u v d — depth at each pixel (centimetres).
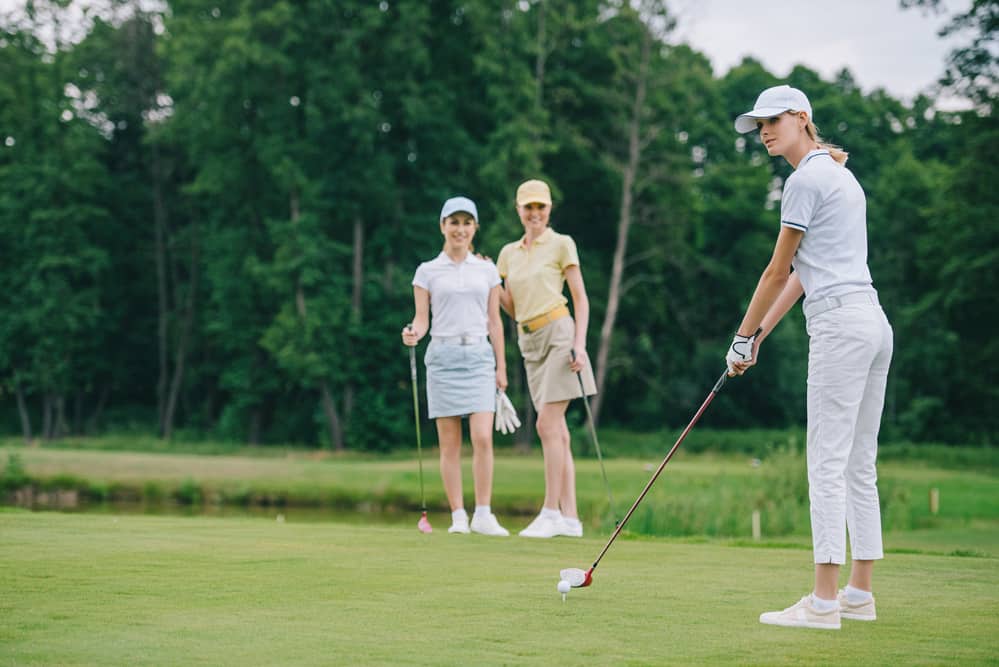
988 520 1328
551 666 259
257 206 3203
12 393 3975
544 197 636
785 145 363
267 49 2920
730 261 3762
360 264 3077
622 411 3731
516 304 645
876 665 266
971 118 2556
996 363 3033
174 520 609
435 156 3141
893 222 3719
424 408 3131
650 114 3061
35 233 3428
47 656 264
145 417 3981
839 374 345
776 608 350
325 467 2141
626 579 412
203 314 3609
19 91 3497
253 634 293
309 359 2867
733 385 3553
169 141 3366
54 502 1866
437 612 330
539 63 3081
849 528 354
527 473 1984
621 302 3397
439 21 3200
